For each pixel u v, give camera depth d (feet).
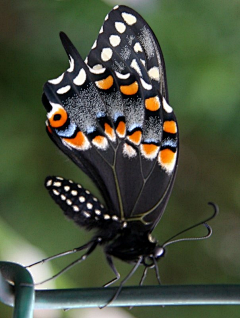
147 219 0.99
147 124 0.98
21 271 0.87
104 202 1.00
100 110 0.97
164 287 0.87
